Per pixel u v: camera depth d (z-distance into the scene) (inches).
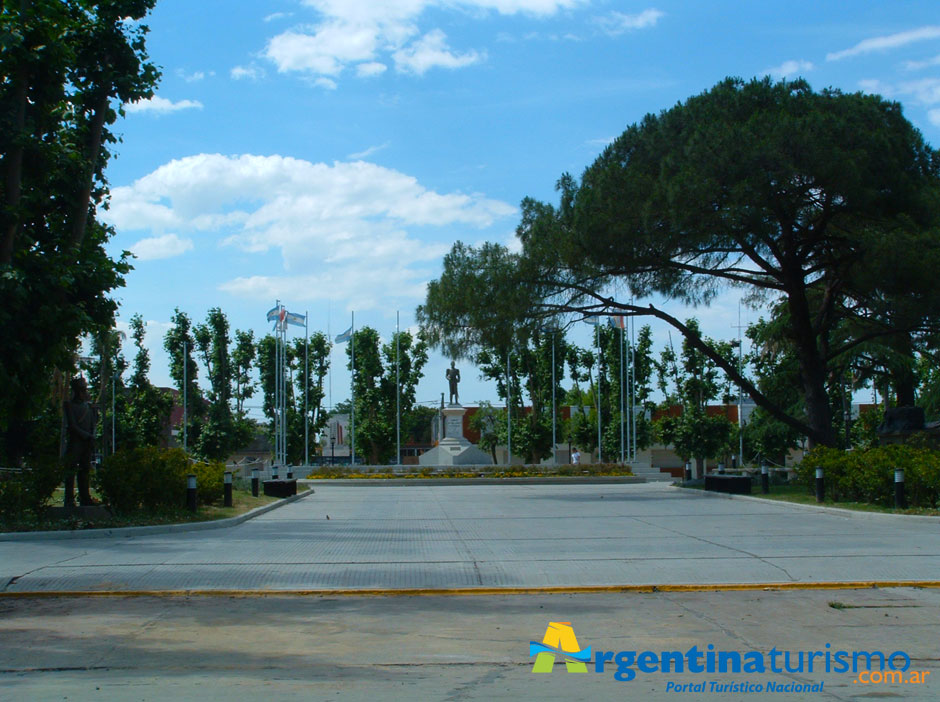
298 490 1408.7
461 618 382.0
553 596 432.1
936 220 1053.8
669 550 563.8
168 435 2842.0
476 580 463.2
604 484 1679.4
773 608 401.4
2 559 520.4
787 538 625.6
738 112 1136.2
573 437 2529.5
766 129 1035.9
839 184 1012.5
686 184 1032.2
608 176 1129.4
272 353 2687.0
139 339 2418.8
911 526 713.0
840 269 1159.6
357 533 678.5
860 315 1317.7
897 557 525.0
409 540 626.8
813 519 786.2
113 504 751.7
